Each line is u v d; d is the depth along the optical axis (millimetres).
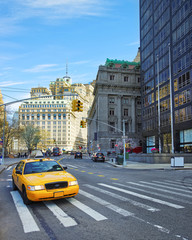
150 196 8164
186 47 35219
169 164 28031
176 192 8977
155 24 47781
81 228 4906
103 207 6598
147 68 52125
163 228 4836
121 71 65688
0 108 50719
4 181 12906
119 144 61844
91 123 105375
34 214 6020
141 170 20938
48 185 6707
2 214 6066
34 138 76562
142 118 54594
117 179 13305
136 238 4328
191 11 33906
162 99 43875
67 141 162750
